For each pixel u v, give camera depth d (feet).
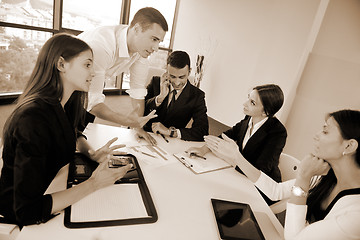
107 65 5.18
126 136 5.07
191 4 13.84
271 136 5.03
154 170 3.96
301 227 3.01
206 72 13.39
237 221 3.06
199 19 13.51
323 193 3.45
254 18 10.90
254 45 10.97
